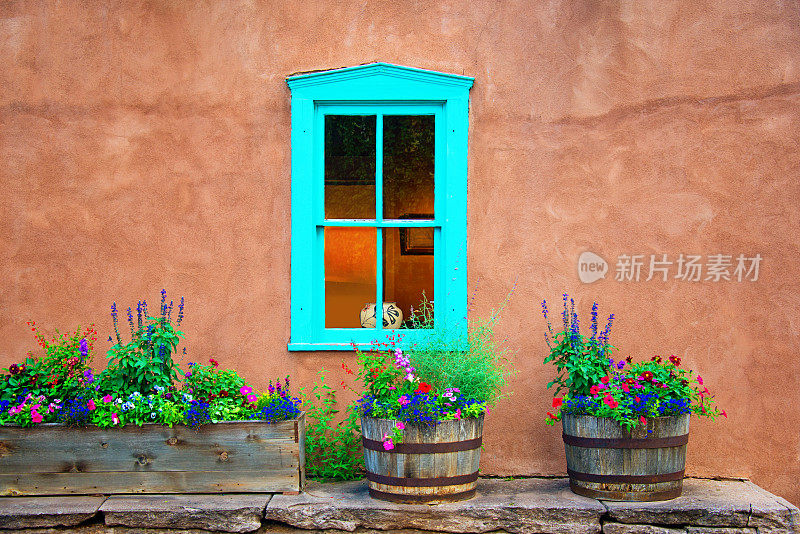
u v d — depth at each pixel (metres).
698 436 4.77
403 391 4.25
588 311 4.82
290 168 4.85
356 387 4.80
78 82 4.87
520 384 4.81
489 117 4.83
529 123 4.82
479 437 4.25
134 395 4.31
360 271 4.88
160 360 4.36
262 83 4.85
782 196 4.79
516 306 4.82
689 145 4.81
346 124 4.87
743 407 4.78
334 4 4.85
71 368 4.46
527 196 4.83
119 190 4.87
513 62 4.83
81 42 4.87
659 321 4.81
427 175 4.88
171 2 4.86
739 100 4.80
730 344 4.79
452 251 4.80
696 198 4.81
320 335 4.88
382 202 4.87
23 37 4.87
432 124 4.88
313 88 4.82
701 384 4.46
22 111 4.87
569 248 4.83
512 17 4.84
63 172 4.87
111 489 4.27
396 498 4.14
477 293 4.81
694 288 4.81
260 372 4.83
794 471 4.74
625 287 4.82
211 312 4.85
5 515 3.99
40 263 4.86
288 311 4.85
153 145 4.87
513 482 4.65
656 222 4.81
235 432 4.30
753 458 4.75
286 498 4.23
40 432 4.25
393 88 4.82
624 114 4.82
